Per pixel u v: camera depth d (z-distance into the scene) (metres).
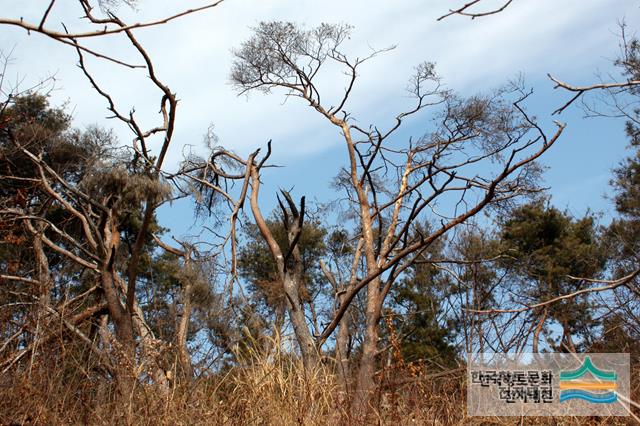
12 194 15.70
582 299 12.07
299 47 16.61
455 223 11.41
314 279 19.69
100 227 14.41
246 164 15.48
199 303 11.55
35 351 8.63
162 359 8.88
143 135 12.10
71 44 4.89
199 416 8.00
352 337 14.00
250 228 18.30
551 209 18.05
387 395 8.40
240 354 9.39
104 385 8.44
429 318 16.64
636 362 10.16
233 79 16.83
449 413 8.19
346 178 17.25
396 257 12.14
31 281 10.56
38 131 15.06
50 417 7.68
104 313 12.98
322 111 16.61
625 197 19.48
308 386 8.26
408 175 16.33
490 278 14.74
